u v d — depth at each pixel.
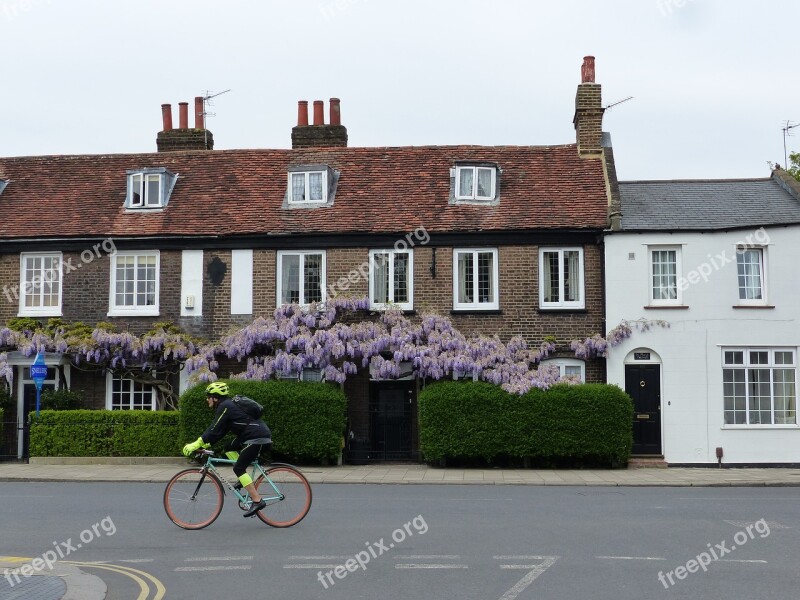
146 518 12.93
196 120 29.38
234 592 8.36
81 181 26.88
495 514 13.41
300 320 23.34
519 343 23.17
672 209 24.30
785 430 22.41
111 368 23.97
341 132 28.20
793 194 24.67
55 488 17.53
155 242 24.36
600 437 21.44
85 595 8.05
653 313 22.77
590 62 26.78
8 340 23.44
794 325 22.61
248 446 11.81
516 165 26.19
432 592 8.30
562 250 23.75
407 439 23.50
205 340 24.02
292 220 24.58
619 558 9.88
